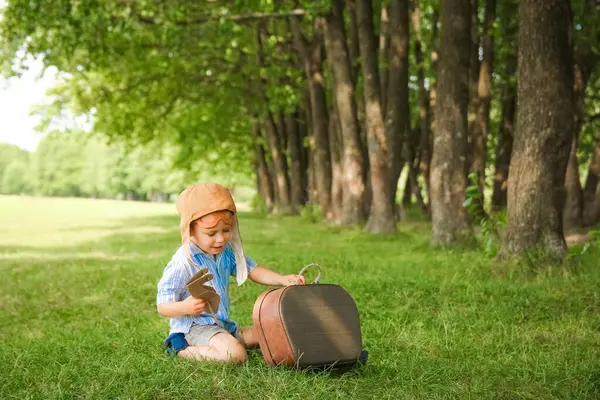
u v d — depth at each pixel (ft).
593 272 33.42
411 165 99.96
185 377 15.29
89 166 382.63
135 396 14.16
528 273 34.88
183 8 65.00
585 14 63.36
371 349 19.19
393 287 29.30
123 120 113.80
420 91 89.30
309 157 118.01
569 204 66.90
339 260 42.19
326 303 16.22
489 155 114.52
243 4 67.31
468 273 34.65
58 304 30.09
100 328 23.35
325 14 71.51
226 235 17.07
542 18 36.32
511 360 18.26
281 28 90.02
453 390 15.42
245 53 97.60
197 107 115.34
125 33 66.64
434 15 79.25
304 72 93.86
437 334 21.53
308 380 15.14
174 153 161.27
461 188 50.62
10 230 91.71
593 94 84.17
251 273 18.06
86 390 14.67
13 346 20.27
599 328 22.95
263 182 134.51
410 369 16.83
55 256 53.93
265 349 16.16
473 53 75.00
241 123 134.31
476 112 74.74
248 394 14.52
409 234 67.36
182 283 17.16
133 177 366.02
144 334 21.04
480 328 22.81
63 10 63.62
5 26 65.82
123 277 36.78
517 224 37.19
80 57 84.99
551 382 16.29
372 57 66.85
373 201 68.18
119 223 109.50
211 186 17.04
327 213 90.53
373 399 14.56
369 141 68.08
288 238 66.74
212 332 17.04
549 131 36.50
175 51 85.20
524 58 37.01
